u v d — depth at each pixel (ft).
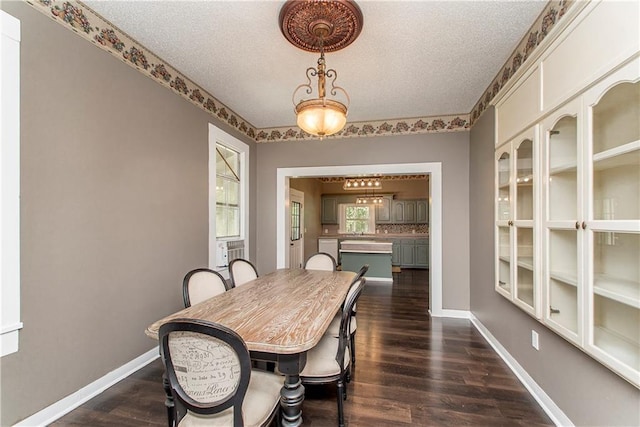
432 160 12.86
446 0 5.91
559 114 5.52
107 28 6.89
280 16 6.32
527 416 6.03
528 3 6.03
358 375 7.64
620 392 4.32
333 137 13.99
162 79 8.58
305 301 6.31
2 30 4.98
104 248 6.88
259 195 14.89
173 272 9.07
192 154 9.94
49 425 5.65
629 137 4.14
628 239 4.25
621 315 4.43
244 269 9.33
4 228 5.02
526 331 7.18
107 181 6.94
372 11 6.20
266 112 12.63
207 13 6.48
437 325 11.50
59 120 5.91
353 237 27.55
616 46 4.11
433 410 6.19
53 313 5.80
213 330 3.51
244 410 4.11
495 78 9.16
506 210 8.45
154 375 7.49
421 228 27.63
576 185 5.16
